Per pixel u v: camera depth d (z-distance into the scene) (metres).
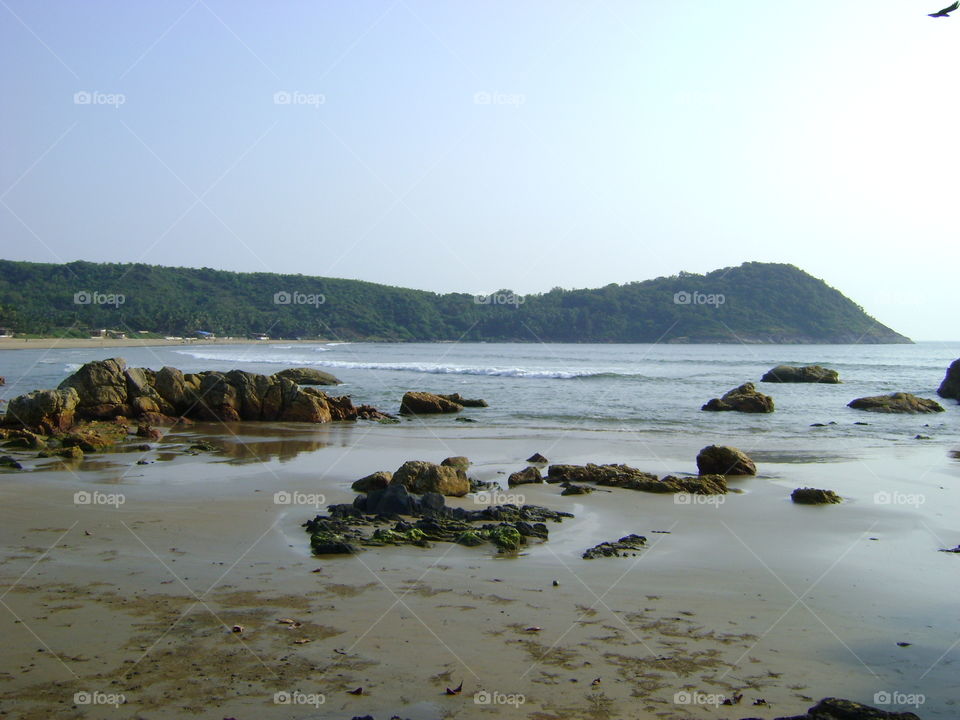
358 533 11.10
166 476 16.19
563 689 6.18
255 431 25.38
